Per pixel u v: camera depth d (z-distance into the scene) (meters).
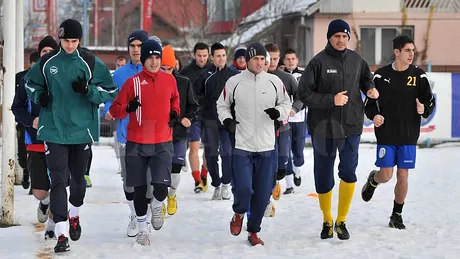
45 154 11.88
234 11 57.16
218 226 13.74
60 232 11.25
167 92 11.79
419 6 47.34
